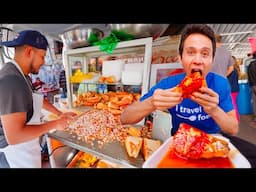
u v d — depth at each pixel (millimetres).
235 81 1946
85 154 1450
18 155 1223
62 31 1582
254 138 2049
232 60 1892
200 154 724
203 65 752
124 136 1169
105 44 1550
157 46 1390
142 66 1517
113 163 958
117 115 1493
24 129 1044
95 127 1318
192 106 985
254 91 3189
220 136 889
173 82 1025
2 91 985
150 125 1263
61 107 2209
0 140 1196
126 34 1316
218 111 785
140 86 1554
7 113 989
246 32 3973
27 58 1174
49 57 2820
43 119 1680
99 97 1909
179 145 761
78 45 1744
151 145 962
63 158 1547
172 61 1316
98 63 2004
